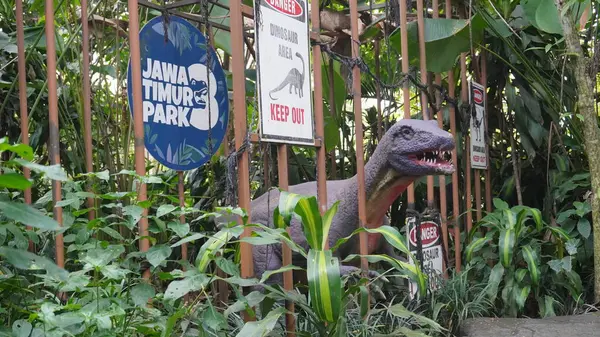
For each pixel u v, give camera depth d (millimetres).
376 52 5113
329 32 4887
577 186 4750
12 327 1907
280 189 2674
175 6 3445
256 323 2395
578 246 4508
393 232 2691
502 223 4207
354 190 3621
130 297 2316
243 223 2408
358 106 3420
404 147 3461
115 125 4062
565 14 4102
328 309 2377
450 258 5117
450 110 4590
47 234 2645
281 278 3465
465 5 5023
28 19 4398
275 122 2760
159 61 3139
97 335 2033
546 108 5086
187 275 2295
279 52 2822
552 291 4230
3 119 4004
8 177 1635
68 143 4238
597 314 3793
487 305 4035
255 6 2697
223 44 4738
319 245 2568
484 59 4984
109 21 4133
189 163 3254
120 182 3887
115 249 2250
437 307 3621
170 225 2330
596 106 5219
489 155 5418
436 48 4488
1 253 1756
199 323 2322
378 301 4082
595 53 4094
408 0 4250
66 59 4242
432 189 4098
